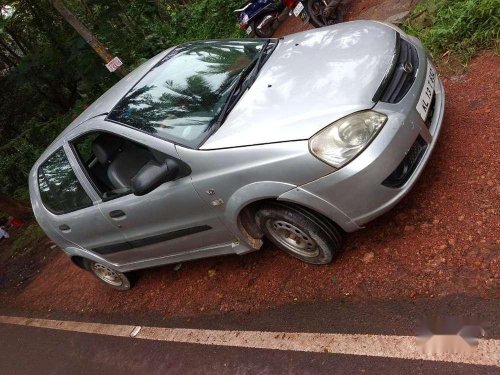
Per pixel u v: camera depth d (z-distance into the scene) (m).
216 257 3.99
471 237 2.62
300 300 3.07
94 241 4.14
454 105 3.67
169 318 3.92
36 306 5.93
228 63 3.57
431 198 2.98
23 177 10.84
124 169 3.58
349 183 2.54
